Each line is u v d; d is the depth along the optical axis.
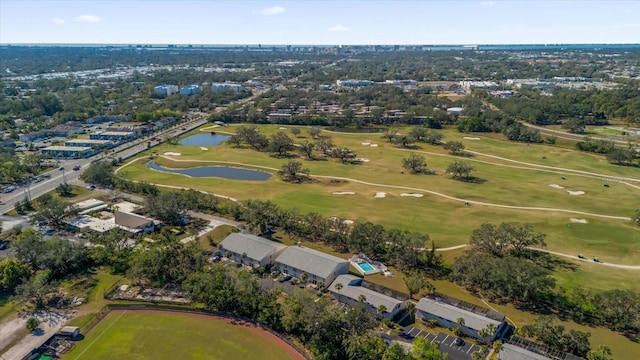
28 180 184.12
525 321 92.38
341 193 172.38
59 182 181.75
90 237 124.62
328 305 89.56
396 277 110.81
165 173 199.75
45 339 84.88
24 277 103.00
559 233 135.25
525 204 160.62
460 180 189.38
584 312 94.25
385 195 170.00
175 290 102.38
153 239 128.50
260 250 115.75
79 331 87.31
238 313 92.81
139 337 85.81
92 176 177.62
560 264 116.75
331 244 128.25
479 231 121.69
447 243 127.75
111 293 101.06
